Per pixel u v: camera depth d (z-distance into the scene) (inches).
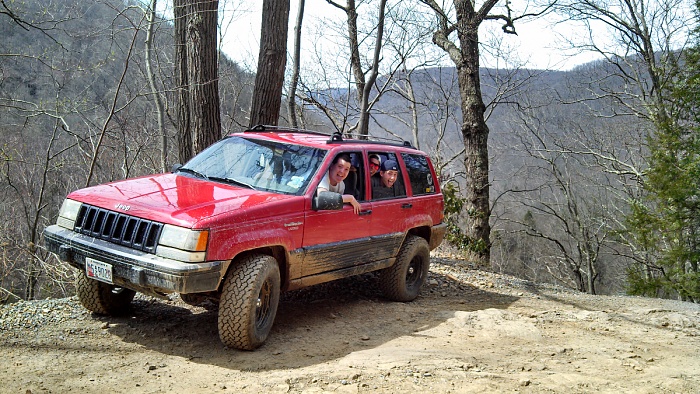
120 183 227.6
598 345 249.9
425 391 176.7
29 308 230.4
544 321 289.9
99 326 219.3
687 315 318.7
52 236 208.1
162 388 168.6
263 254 217.6
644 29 930.7
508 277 434.3
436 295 343.0
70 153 758.5
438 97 879.1
